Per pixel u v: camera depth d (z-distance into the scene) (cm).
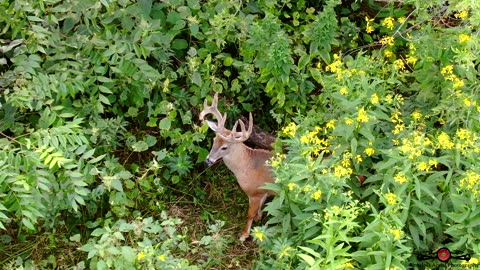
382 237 280
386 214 291
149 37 380
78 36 377
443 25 442
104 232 337
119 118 399
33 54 358
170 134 409
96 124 387
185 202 431
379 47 485
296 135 382
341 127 338
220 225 375
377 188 336
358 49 475
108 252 317
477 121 336
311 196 310
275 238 343
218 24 407
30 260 366
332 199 313
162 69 416
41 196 321
